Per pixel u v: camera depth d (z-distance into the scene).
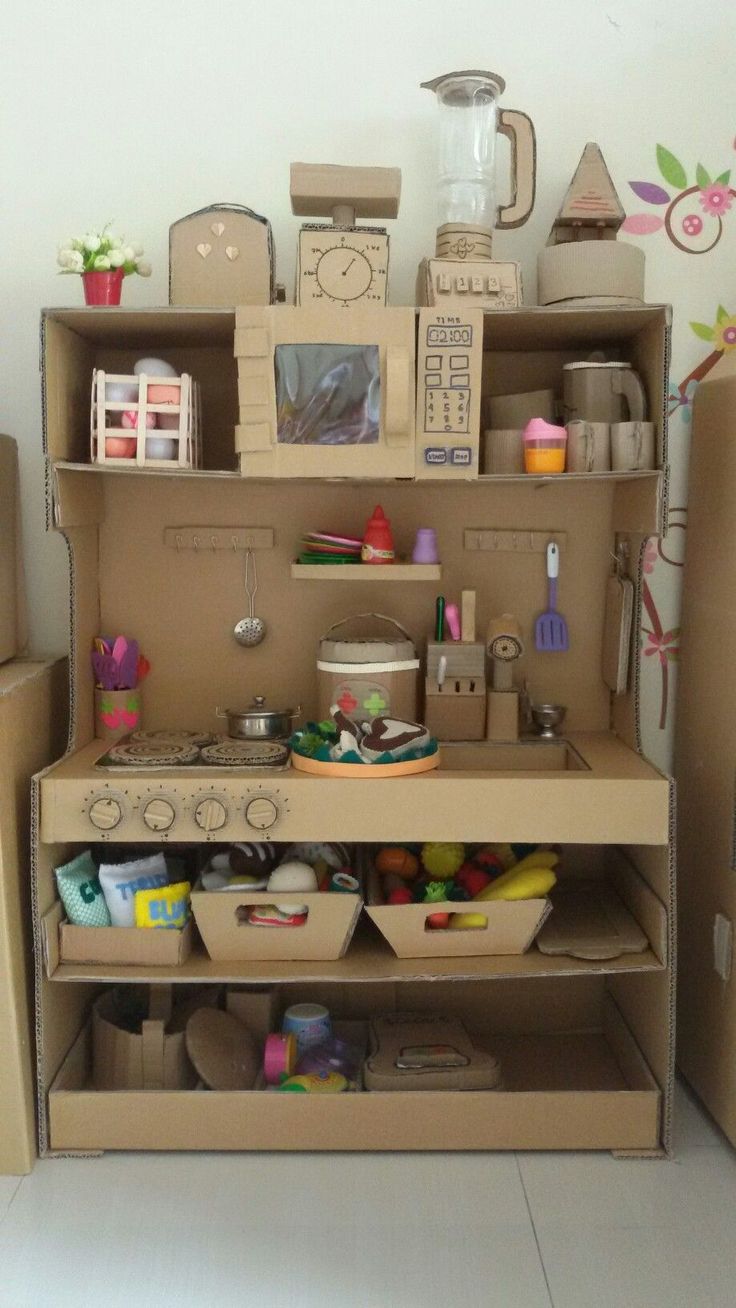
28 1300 1.39
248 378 1.65
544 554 1.95
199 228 1.69
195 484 1.92
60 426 1.70
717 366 1.88
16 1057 1.63
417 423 1.67
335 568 1.76
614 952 1.70
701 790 1.86
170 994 1.88
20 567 1.94
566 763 1.90
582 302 1.71
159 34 1.89
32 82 1.89
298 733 1.80
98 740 1.90
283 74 1.90
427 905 1.69
